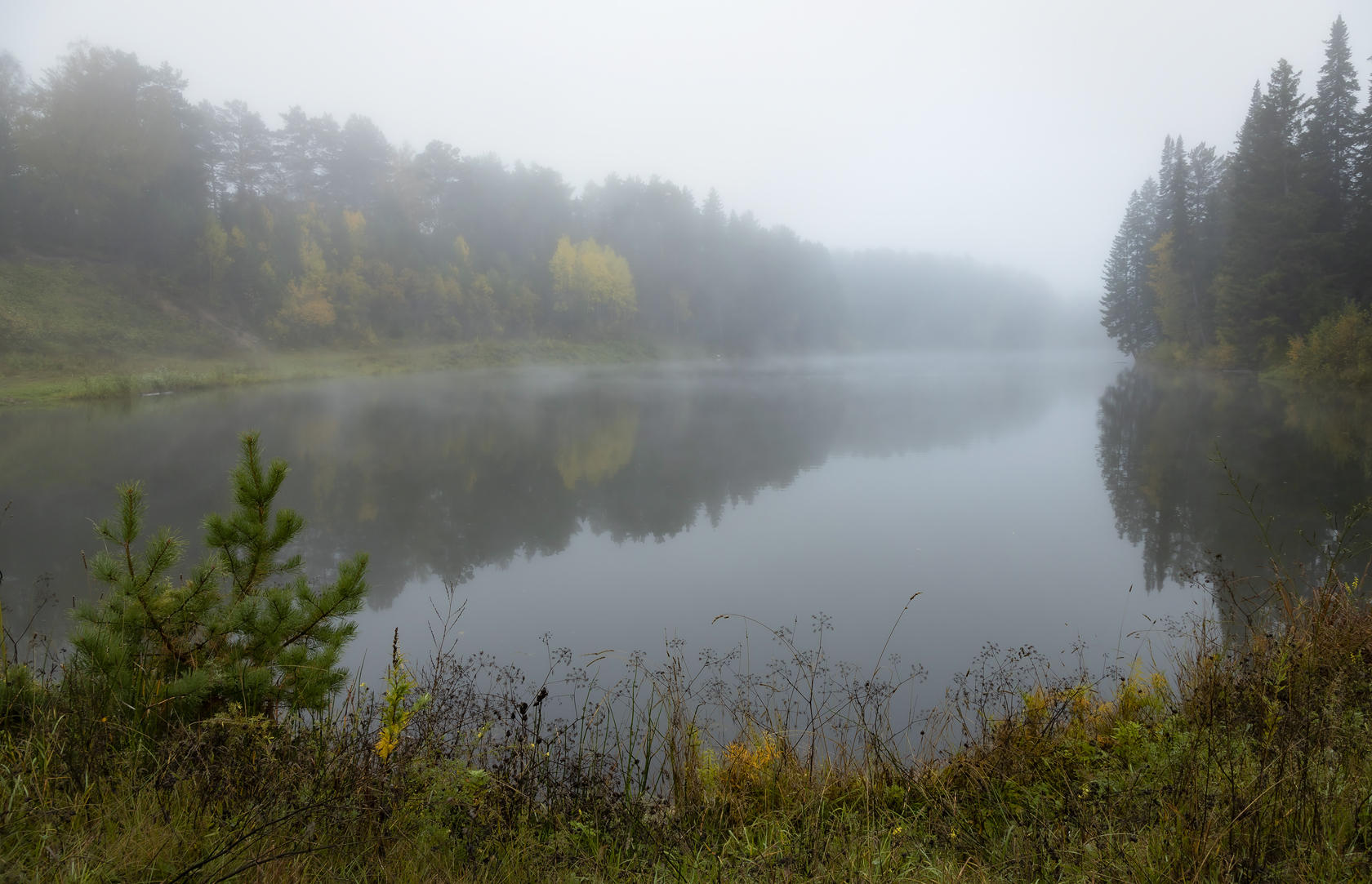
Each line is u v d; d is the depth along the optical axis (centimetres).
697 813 267
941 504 1366
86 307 4328
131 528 318
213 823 217
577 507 1373
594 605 839
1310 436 1905
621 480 1641
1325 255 3625
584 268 7231
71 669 302
